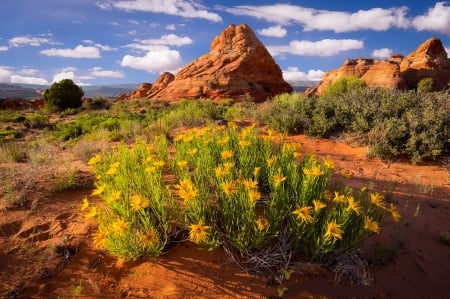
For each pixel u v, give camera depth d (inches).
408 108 344.8
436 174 251.1
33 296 110.6
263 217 128.0
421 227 164.1
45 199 175.9
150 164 157.9
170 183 188.2
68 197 180.7
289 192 141.8
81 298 110.2
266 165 164.6
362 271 124.5
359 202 124.8
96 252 132.4
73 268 123.6
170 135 368.2
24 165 246.4
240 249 124.8
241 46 2261.3
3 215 156.6
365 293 117.6
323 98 471.8
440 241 154.1
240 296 113.3
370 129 326.3
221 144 183.6
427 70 2385.6
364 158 289.4
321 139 349.7
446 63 2438.5
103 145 302.5
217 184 137.8
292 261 126.6
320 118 362.9
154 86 3164.4
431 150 276.5
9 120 1119.0
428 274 131.0
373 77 2329.0
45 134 733.9
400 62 2645.2
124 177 149.9
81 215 160.6
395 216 120.1
